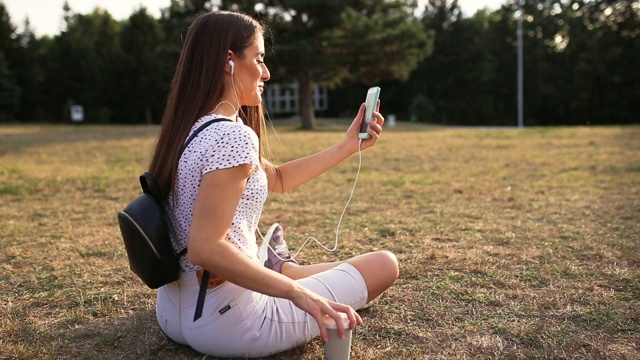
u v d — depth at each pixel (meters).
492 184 6.78
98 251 3.76
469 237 4.06
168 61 21.95
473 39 40.81
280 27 22.30
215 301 1.94
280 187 2.46
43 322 2.58
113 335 2.41
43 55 37.81
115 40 37.53
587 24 38.03
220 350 2.02
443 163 9.25
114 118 35.97
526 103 39.88
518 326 2.46
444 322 2.52
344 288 2.11
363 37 21.69
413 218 4.80
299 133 20.20
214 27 1.91
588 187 6.38
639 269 3.24
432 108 39.34
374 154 10.84
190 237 1.74
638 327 2.44
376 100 2.40
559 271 3.20
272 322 2.01
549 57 39.47
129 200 5.96
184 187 1.85
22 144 14.24
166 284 1.97
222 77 1.90
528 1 39.22
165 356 2.19
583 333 2.39
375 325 2.49
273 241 2.55
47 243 4.04
